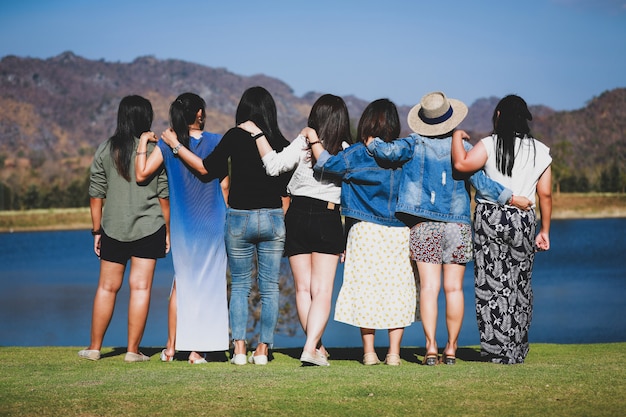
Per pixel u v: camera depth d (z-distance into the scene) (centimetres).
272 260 678
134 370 627
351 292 657
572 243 6606
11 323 2195
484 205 646
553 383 519
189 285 692
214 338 689
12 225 15788
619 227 9525
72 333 1962
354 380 537
